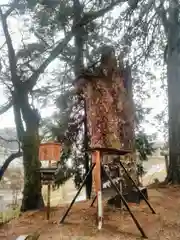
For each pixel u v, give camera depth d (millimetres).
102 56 5496
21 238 3184
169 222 3932
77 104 9195
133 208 4566
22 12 8023
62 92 9094
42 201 7566
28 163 7742
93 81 5082
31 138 7988
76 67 8961
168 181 8320
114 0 7941
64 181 9453
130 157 5148
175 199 5738
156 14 8055
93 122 4891
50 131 9141
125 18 8016
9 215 5648
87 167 9328
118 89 5141
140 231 3324
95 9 8289
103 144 4766
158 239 3236
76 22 8219
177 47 8648
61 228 3623
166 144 11008
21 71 8250
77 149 9461
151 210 4445
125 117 5180
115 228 3570
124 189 4828
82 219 4023
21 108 8164
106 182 4242
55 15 8062
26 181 7613
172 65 8781
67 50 9148
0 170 8250
